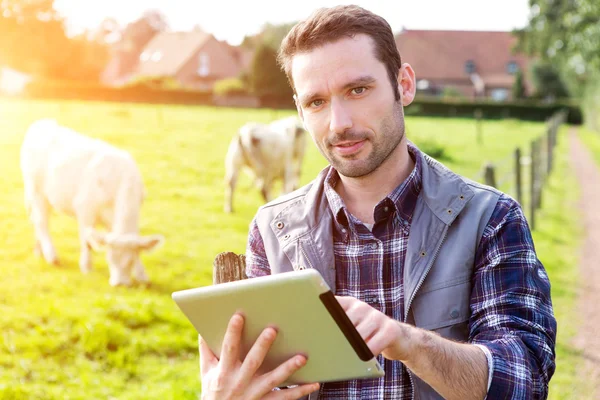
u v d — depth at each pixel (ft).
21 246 31.71
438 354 4.58
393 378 5.48
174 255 30.68
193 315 4.90
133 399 15.98
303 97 5.41
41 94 140.97
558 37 185.47
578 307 22.89
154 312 21.95
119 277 26.27
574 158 76.28
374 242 5.71
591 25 129.90
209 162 55.42
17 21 194.08
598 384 16.75
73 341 19.71
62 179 28.60
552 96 207.92
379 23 5.40
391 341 4.39
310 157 59.21
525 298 5.21
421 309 5.37
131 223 28.07
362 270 5.70
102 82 249.55
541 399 5.09
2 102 102.12
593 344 19.54
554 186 52.34
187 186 46.44
